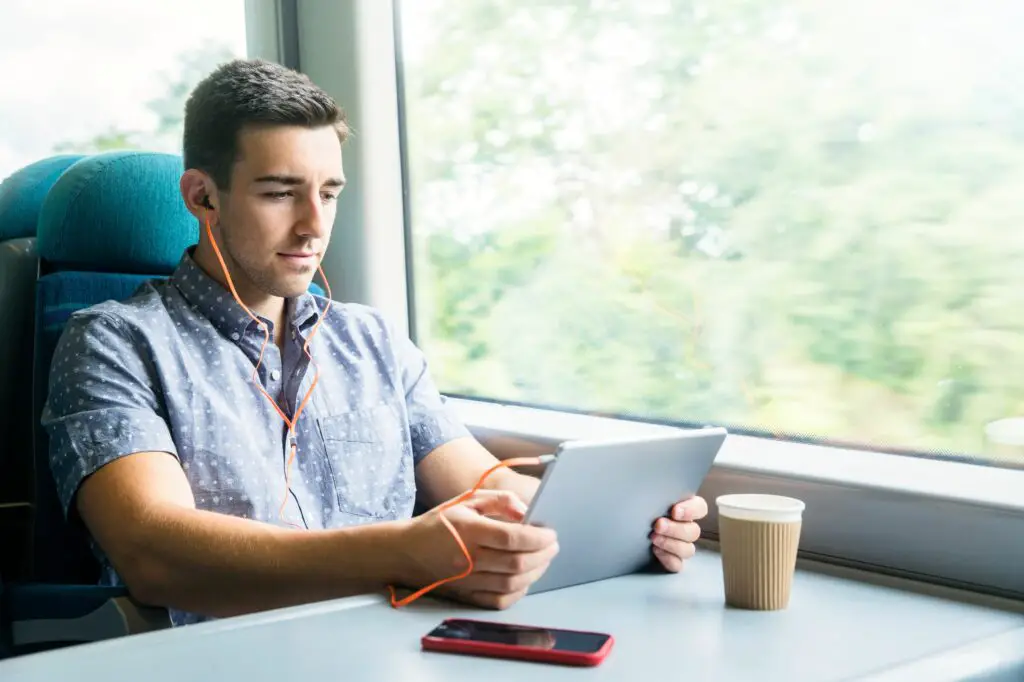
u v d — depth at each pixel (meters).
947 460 1.22
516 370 1.80
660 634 0.87
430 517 0.99
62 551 1.42
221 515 1.14
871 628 0.91
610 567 1.08
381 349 1.63
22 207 1.66
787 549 0.96
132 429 1.26
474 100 1.82
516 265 1.78
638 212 1.56
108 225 1.53
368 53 1.90
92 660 0.79
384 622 0.90
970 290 1.18
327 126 1.41
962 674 0.80
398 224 1.96
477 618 0.92
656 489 1.05
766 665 0.79
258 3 1.98
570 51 1.65
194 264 1.50
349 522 1.50
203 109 1.42
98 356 1.35
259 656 0.80
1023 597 1.04
